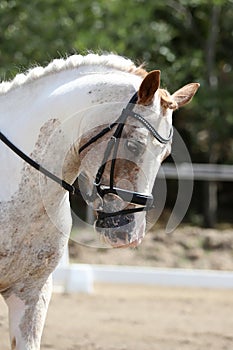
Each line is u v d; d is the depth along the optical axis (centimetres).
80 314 1105
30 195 595
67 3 2016
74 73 614
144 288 1333
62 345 919
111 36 2089
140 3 2139
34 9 1988
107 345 927
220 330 1030
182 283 1335
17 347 605
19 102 620
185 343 952
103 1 2056
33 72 622
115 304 1192
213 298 1271
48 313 1103
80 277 1278
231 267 1545
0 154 607
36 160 598
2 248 592
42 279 611
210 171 1483
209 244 1644
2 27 1983
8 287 612
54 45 1977
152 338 971
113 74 601
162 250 1606
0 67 1958
